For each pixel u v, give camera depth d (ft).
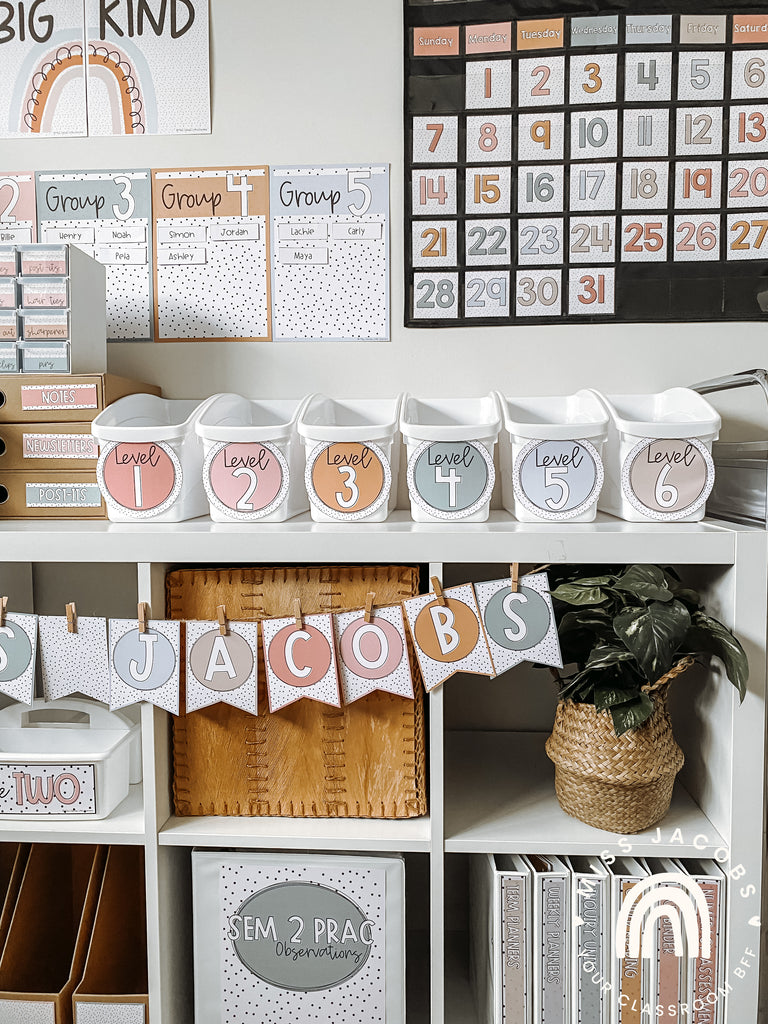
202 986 3.55
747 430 4.51
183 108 4.57
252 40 4.52
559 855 3.56
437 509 3.60
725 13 4.33
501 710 4.71
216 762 3.62
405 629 3.38
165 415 4.54
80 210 4.67
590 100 4.41
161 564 3.59
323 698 3.37
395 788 3.56
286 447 3.63
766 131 4.38
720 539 3.22
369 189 4.54
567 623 3.47
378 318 4.59
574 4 4.37
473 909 4.17
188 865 3.92
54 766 3.56
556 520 3.58
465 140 4.47
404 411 3.86
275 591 3.56
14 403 3.84
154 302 4.68
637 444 3.54
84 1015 3.53
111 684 3.45
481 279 4.54
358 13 4.47
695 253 4.45
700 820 3.55
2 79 4.64
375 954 3.46
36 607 4.75
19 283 3.87
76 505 3.83
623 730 3.10
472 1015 3.94
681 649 3.45
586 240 4.48
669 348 4.52
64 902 4.30
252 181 4.58
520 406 4.39
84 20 4.57
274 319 4.63
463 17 4.41
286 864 3.48
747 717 3.23
